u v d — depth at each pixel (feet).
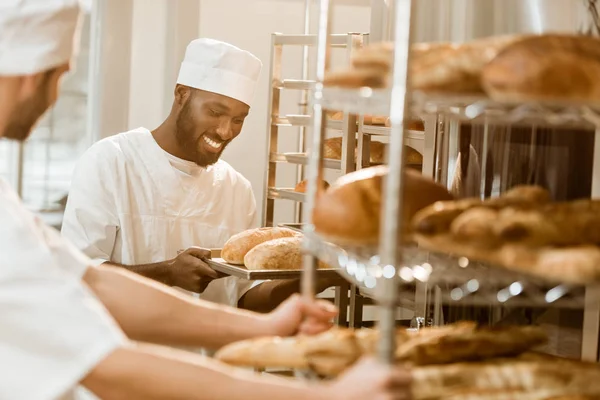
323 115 4.57
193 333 5.07
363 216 4.01
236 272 7.86
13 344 3.94
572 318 4.68
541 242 3.47
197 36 12.64
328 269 7.74
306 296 4.88
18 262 4.03
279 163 13.15
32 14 4.26
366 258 3.91
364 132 8.71
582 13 4.61
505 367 3.87
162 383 3.73
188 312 5.12
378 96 3.38
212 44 9.46
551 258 3.20
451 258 4.08
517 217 3.53
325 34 4.58
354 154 8.79
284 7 13.01
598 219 3.62
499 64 3.27
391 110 3.24
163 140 9.77
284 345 4.19
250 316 5.05
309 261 4.88
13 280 4.00
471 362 4.13
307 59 12.66
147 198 9.65
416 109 3.59
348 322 8.94
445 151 5.96
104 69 12.50
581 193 4.71
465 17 5.29
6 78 4.33
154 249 9.64
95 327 3.96
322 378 4.42
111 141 9.74
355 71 3.81
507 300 3.51
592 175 4.62
